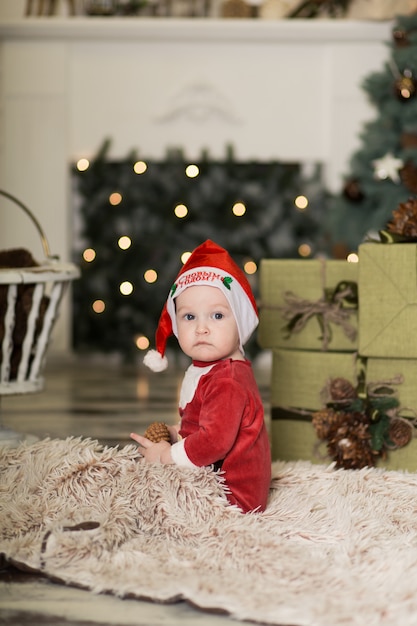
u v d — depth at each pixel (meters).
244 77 4.15
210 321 1.61
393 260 1.85
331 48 4.11
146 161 4.11
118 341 4.15
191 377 1.64
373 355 1.88
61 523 1.41
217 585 1.23
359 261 1.88
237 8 4.08
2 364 2.02
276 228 4.09
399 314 1.85
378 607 1.15
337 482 1.72
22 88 4.09
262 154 4.18
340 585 1.23
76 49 4.12
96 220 4.07
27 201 4.12
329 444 1.90
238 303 1.63
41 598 1.25
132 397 3.22
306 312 1.97
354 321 1.95
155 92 4.15
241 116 4.16
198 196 4.05
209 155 4.16
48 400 3.14
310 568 1.29
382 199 3.69
